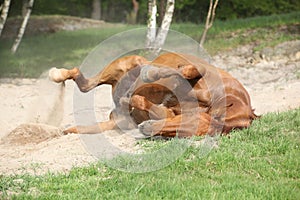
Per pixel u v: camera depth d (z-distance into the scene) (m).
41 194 10.42
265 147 12.55
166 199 10.13
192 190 10.47
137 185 10.68
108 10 53.59
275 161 11.98
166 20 23.28
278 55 27.33
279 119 14.29
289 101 17.08
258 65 26.11
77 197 10.24
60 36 36.66
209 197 10.12
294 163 11.80
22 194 10.30
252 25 34.03
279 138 13.09
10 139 13.66
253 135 13.20
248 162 11.83
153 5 22.98
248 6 42.03
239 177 11.20
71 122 15.03
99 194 10.36
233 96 13.37
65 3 47.81
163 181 10.86
